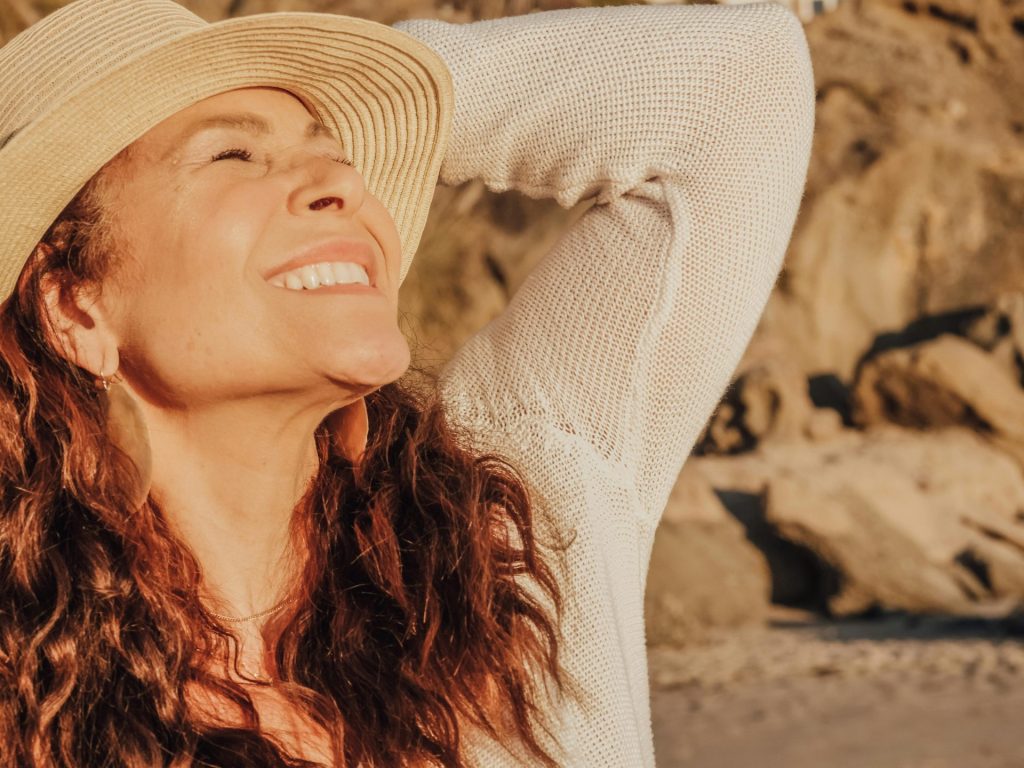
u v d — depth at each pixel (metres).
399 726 1.44
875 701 9.02
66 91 1.35
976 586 14.57
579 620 1.53
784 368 19.75
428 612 1.49
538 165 1.70
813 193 23.95
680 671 10.52
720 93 1.64
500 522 1.60
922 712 8.60
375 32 1.48
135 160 1.37
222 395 1.38
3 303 1.42
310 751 1.43
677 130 1.63
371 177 1.68
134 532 1.42
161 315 1.36
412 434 1.60
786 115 1.65
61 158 1.34
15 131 1.37
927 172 24.09
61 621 1.36
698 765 7.39
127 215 1.37
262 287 1.34
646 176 1.65
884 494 16.28
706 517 14.63
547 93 1.69
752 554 14.03
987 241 23.88
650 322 1.58
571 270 1.66
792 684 9.80
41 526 1.40
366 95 1.58
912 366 19.92
